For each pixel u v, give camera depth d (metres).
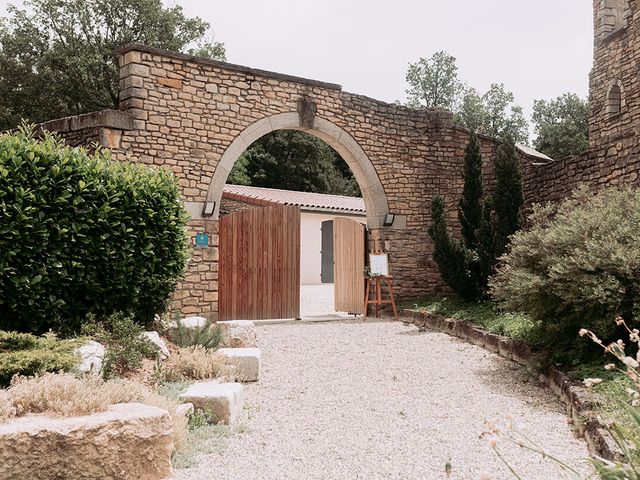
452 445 3.88
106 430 2.99
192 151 9.43
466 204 10.51
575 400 4.39
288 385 5.79
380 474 3.35
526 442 3.91
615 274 5.37
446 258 10.12
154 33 22.28
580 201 7.50
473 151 10.48
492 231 9.67
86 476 2.93
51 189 5.46
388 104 11.68
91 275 5.70
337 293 12.55
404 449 3.81
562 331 5.77
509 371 6.34
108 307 5.95
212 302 9.61
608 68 13.74
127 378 4.77
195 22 23.98
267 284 10.62
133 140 8.88
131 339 5.18
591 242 5.49
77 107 21.89
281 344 8.25
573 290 5.40
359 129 11.30
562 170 9.81
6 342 4.32
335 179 30.86
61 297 5.58
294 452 3.74
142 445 3.09
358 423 4.45
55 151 5.73
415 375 6.25
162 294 6.43
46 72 20.95
